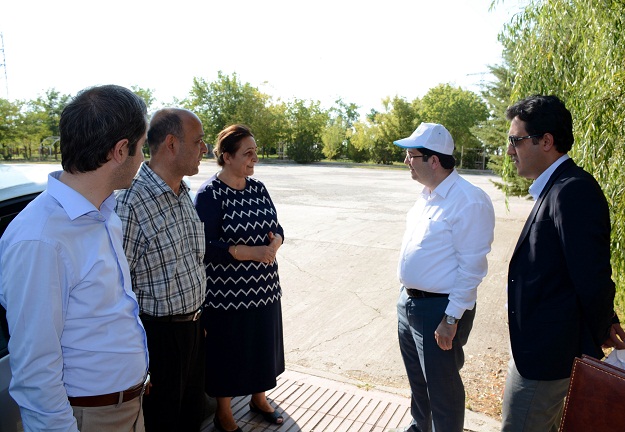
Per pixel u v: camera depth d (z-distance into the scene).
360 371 3.96
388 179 26.06
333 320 5.18
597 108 3.32
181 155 2.21
